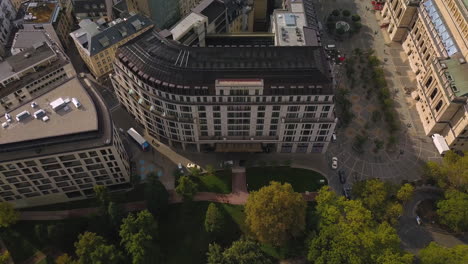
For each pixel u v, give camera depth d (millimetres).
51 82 178625
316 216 137375
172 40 155000
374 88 195500
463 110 155750
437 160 168250
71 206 152250
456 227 138125
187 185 141875
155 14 194875
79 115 135250
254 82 135500
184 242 142500
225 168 162250
